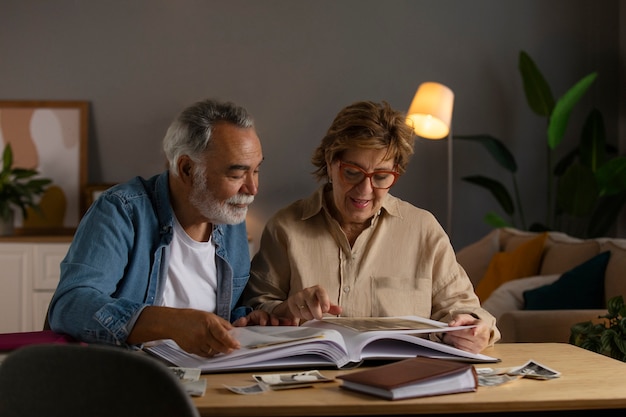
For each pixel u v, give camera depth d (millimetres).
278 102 5492
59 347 1019
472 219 5523
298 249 2012
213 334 1416
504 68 5531
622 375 1439
